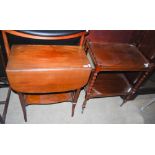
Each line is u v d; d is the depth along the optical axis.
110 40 1.90
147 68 1.50
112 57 1.48
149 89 1.99
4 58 1.58
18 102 1.80
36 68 1.12
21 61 1.16
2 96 1.82
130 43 1.82
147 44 1.59
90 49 1.54
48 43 1.63
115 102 2.04
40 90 1.28
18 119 1.66
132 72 1.82
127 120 1.87
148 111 2.04
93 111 1.88
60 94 1.62
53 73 1.17
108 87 1.79
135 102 2.11
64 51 1.34
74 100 1.56
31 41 1.57
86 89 1.74
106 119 1.83
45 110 1.78
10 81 1.14
